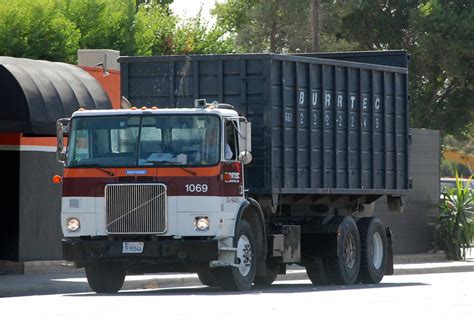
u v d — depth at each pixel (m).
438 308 36.28
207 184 42.91
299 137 49.47
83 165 43.72
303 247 51.69
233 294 42.53
